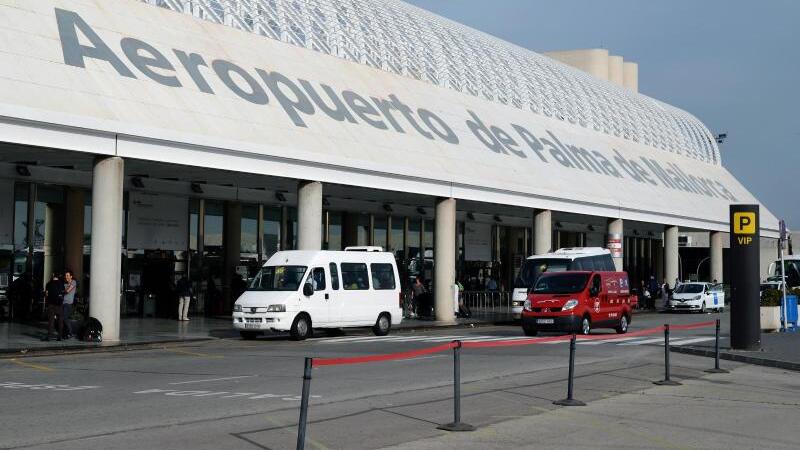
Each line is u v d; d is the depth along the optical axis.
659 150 63.16
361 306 28.45
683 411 13.15
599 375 17.72
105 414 12.02
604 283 29.89
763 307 31.22
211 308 36.44
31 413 12.07
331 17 36.78
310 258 27.28
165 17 29.22
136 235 33.47
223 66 29.38
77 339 24.09
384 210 43.53
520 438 10.70
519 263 56.91
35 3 24.66
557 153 46.56
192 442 10.14
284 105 30.19
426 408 12.91
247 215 38.12
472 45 47.84
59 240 31.38
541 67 54.34
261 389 14.80
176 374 17.06
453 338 27.77
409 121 36.53
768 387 16.41
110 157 23.70
